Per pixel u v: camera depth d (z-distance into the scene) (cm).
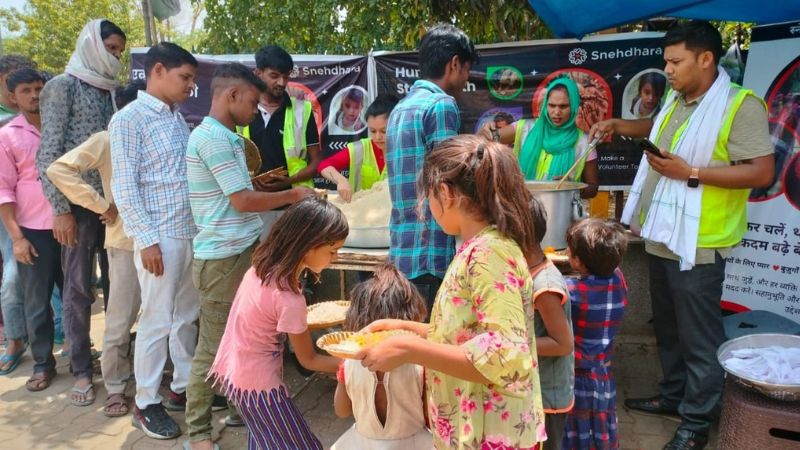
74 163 282
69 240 309
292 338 189
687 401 258
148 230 263
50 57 1662
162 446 277
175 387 304
